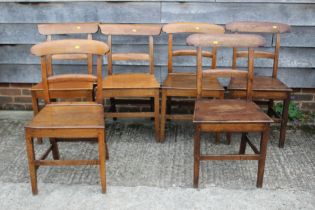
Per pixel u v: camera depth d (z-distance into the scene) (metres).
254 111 2.44
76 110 2.48
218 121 2.29
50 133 2.24
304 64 3.34
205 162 2.78
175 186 2.49
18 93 3.63
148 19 3.28
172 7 3.24
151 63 3.16
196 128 2.31
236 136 3.22
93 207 2.28
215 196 2.38
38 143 3.10
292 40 3.27
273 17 3.22
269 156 2.87
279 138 3.06
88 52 2.45
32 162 2.32
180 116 3.00
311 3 3.15
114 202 2.33
